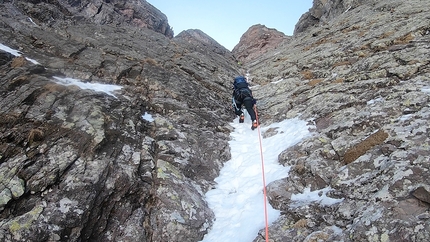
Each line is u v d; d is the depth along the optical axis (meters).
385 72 8.70
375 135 5.55
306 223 4.55
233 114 11.20
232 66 20.89
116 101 7.63
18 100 6.41
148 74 11.01
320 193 5.09
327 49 15.28
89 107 6.71
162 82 10.81
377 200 4.14
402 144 4.99
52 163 5.22
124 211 5.12
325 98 8.95
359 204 4.36
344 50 13.48
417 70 8.10
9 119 5.92
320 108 8.37
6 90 6.77
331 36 18.36
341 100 8.20
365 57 11.35
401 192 4.06
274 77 15.45
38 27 12.05
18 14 12.95
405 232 3.49
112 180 5.33
